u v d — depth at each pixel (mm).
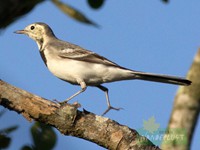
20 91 10070
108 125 10266
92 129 10219
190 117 9266
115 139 10164
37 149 7164
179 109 9375
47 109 10094
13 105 10039
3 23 3127
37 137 7195
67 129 10211
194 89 9383
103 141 10234
